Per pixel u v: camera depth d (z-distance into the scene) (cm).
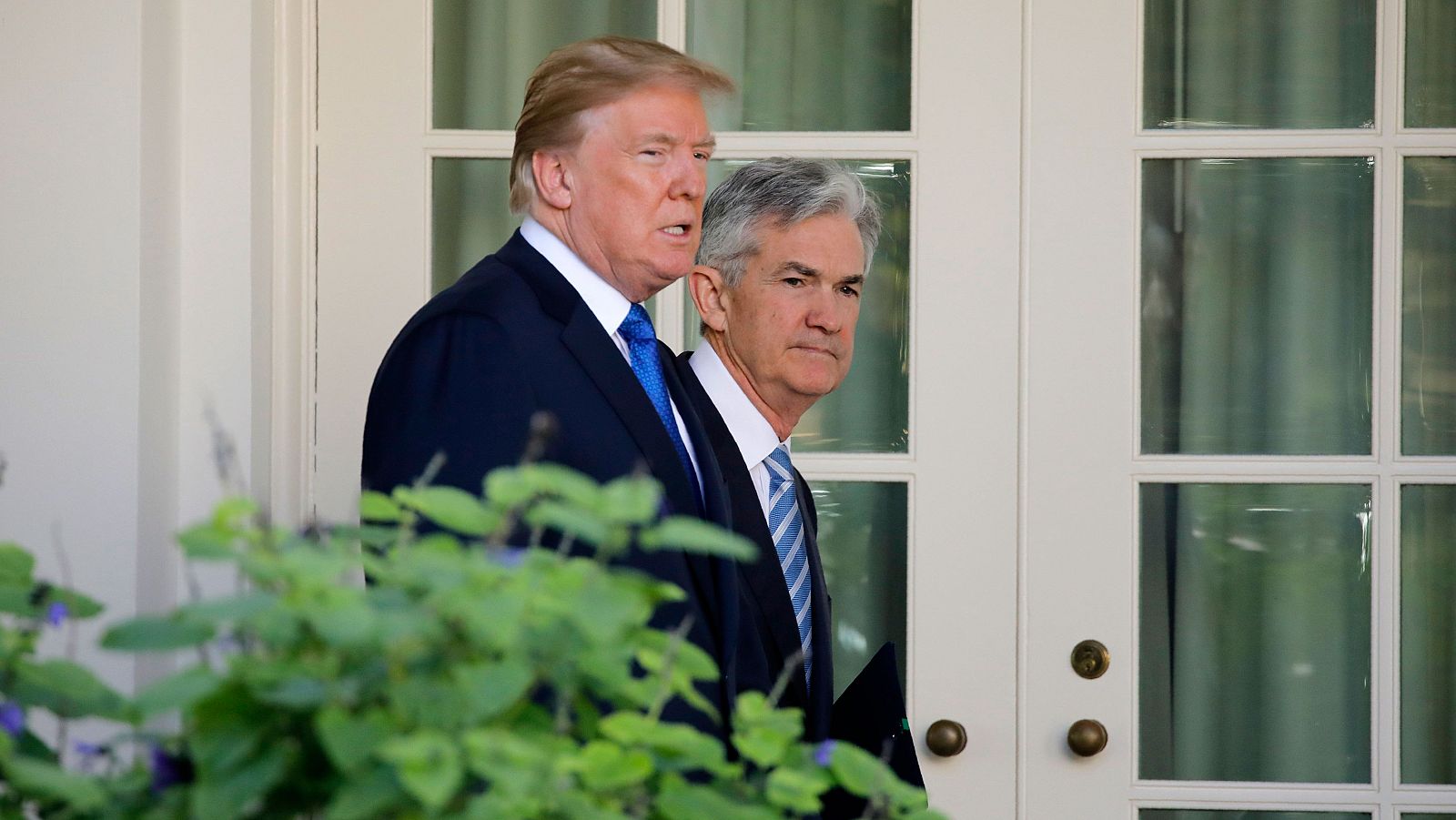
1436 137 829
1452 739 834
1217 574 838
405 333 534
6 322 706
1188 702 839
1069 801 830
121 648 289
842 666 845
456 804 301
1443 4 834
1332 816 836
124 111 709
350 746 281
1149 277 841
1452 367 834
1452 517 835
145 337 720
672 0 845
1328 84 838
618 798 324
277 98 804
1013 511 832
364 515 344
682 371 630
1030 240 832
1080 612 830
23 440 706
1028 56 831
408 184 834
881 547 845
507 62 848
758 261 630
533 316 536
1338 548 837
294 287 813
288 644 297
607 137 562
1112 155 831
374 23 834
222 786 287
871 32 847
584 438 522
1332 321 837
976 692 830
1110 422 831
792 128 849
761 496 632
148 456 725
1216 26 840
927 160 834
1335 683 837
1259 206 840
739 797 357
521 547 494
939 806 833
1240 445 839
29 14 706
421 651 307
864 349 845
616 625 296
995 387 833
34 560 364
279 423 807
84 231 708
